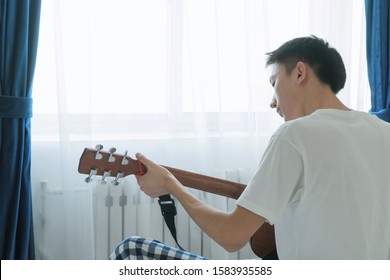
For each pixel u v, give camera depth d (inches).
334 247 28.5
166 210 40.3
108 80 68.5
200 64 70.8
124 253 38.1
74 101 65.9
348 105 79.8
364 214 28.4
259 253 47.7
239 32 74.2
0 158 59.0
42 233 65.6
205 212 32.0
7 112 57.9
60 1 63.1
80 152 66.4
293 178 28.9
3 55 58.5
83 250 65.4
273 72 36.1
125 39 68.6
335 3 78.3
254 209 29.0
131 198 69.1
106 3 67.4
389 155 30.6
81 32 64.9
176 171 44.9
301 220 29.8
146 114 70.7
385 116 77.3
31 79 60.5
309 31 77.6
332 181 28.3
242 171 75.5
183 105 72.7
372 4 78.6
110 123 69.2
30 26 60.5
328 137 28.9
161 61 71.3
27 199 60.7
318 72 33.4
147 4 69.4
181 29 70.4
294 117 34.6
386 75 79.1
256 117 75.1
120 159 38.8
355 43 82.6
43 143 67.2
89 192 65.9
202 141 71.8
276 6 77.4
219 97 71.7
